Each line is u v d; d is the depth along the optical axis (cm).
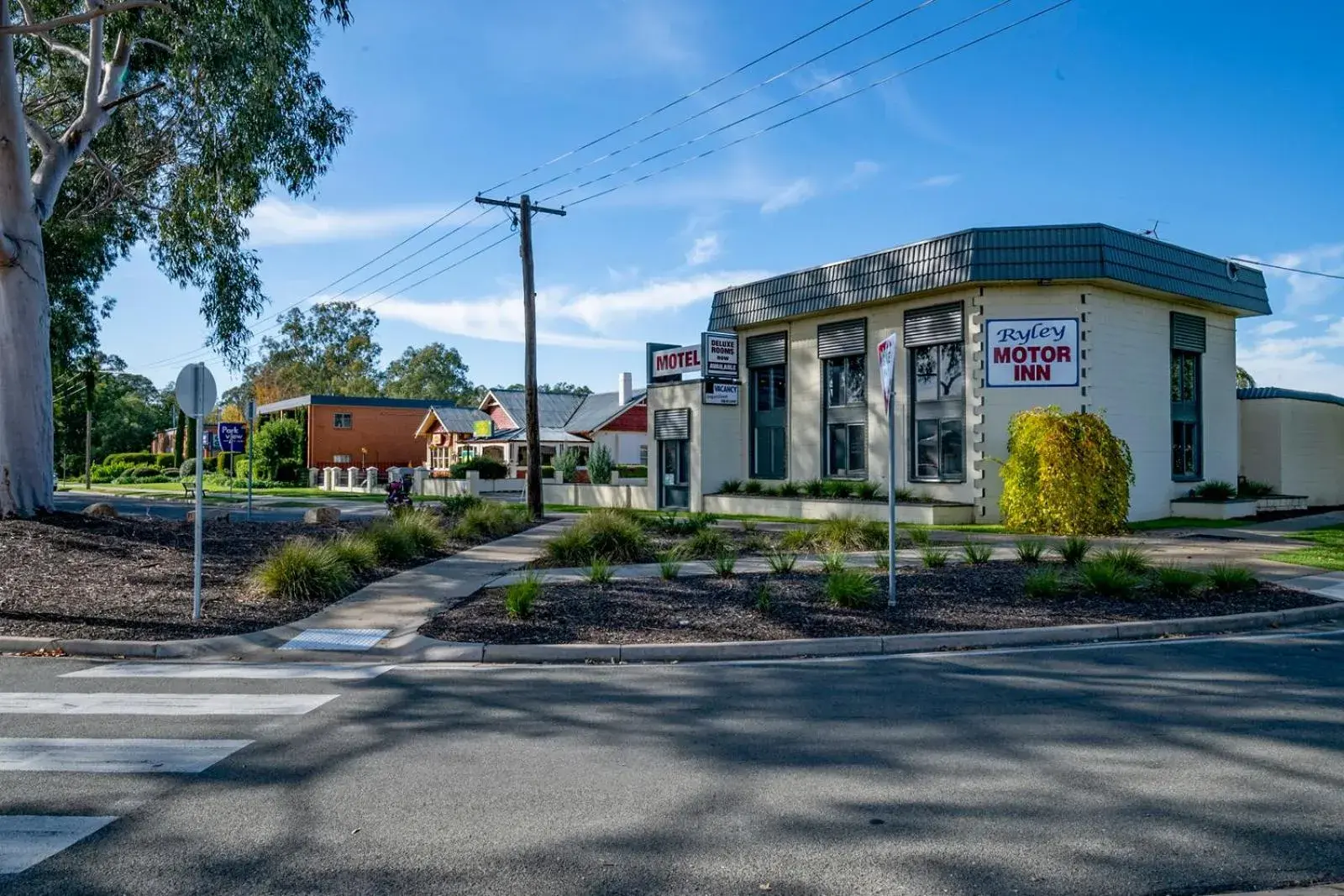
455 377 8781
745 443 2847
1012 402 2133
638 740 585
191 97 1847
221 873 389
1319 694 684
